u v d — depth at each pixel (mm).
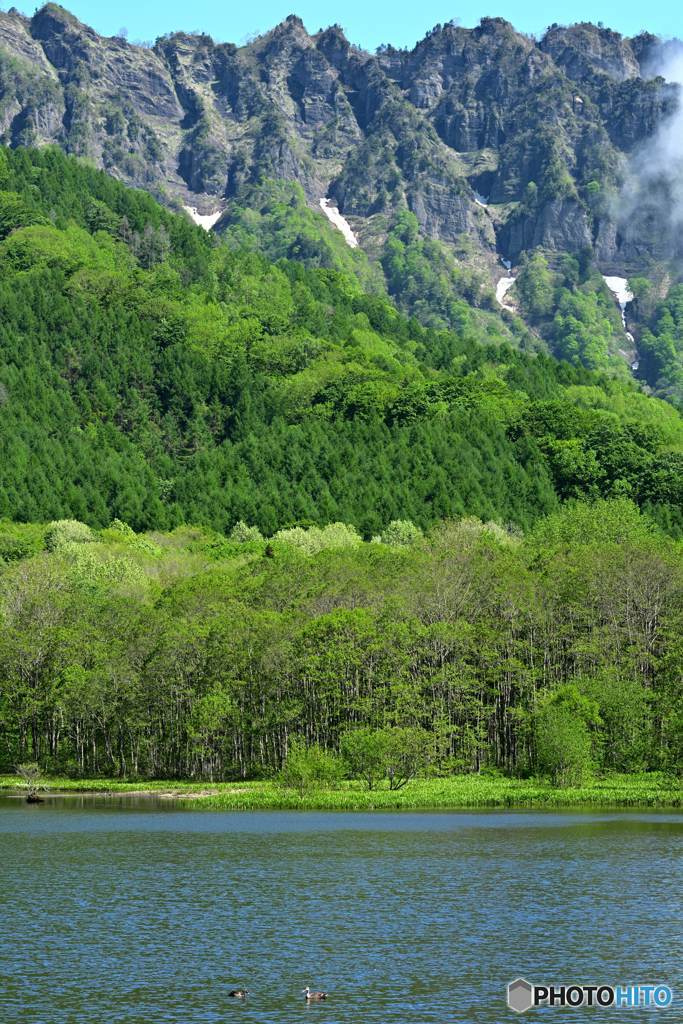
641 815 162625
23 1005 78250
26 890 113500
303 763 181000
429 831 148875
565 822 155750
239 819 162500
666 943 92188
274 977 84188
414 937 94750
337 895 110812
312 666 199500
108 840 144000
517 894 110375
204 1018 76000
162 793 193375
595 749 195500
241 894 111500
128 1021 75312
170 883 117000
